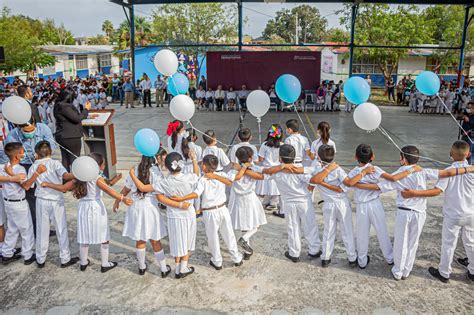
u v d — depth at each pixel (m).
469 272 4.26
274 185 5.76
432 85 4.70
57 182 4.46
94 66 39.09
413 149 4.04
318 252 4.76
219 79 17.84
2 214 4.76
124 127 13.27
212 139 5.32
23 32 26.95
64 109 6.45
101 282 4.30
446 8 26.25
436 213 6.06
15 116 4.52
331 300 3.94
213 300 3.96
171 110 5.08
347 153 9.70
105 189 4.23
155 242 4.29
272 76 17.69
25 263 4.68
